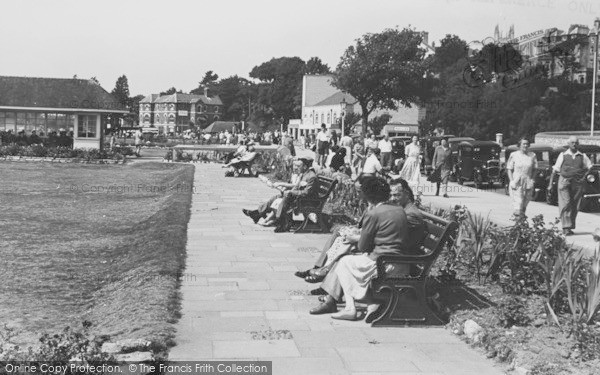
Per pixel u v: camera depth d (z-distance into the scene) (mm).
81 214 21203
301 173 16672
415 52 81438
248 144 37125
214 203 22844
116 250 14852
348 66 80938
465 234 10922
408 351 7535
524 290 9344
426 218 9836
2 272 12406
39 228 18078
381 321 8438
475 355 7438
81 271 12641
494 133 79875
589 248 14141
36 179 34156
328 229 16156
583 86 75875
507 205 25172
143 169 44125
